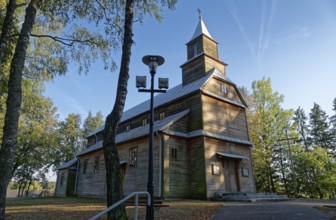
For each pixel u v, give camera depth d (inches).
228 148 799.1
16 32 400.8
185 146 751.7
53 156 1454.2
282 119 1125.1
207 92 796.6
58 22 453.1
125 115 1215.6
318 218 299.9
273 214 339.9
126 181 779.4
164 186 653.9
